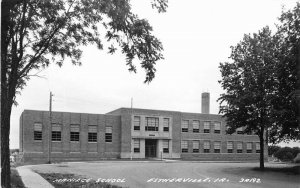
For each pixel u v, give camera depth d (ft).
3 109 37.81
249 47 110.11
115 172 96.22
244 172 103.04
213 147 221.87
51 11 42.96
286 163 178.50
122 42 41.81
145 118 203.31
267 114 102.73
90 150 189.37
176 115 212.84
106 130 194.90
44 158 177.78
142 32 40.34
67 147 184.14
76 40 48.21
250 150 233.35
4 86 37.96
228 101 111.45
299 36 88.99
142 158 198.70
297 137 95.96
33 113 177.68
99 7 39.40
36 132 177.78
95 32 48.01
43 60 53.21
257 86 105.70
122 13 39.01
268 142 110.93
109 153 193.98
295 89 88.43
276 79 100.94
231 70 111.86
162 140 207.31
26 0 39.19
